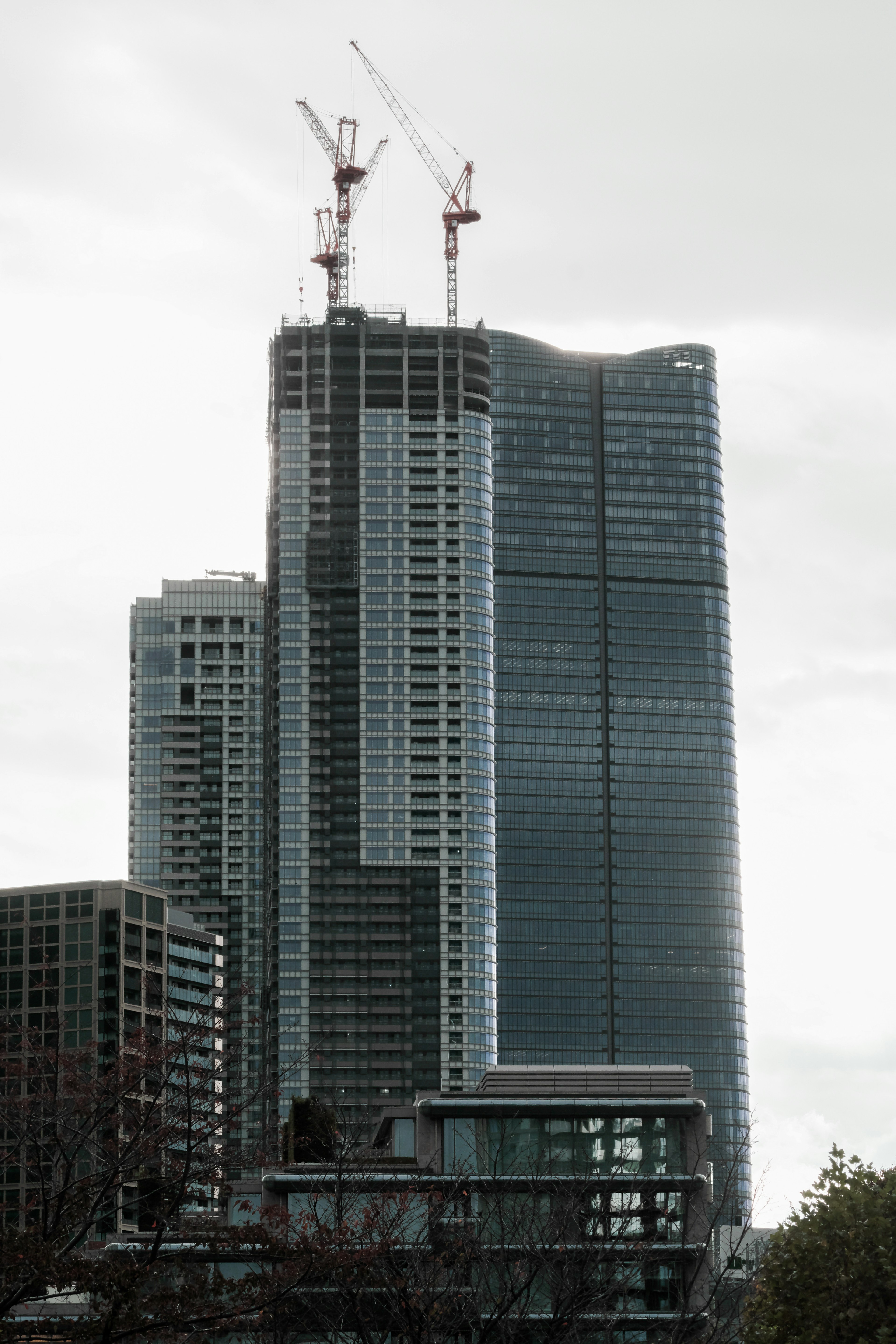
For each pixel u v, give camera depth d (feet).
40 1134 267.39
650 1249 348.59
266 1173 457.27
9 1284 240.73
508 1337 303.68
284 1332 302.45
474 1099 520.42
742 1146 403.34
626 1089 534.78
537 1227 359.46
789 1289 329.31
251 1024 344.90
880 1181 338.13
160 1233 254.06
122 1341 264.52
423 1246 321.32
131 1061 275.80
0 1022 342.44
